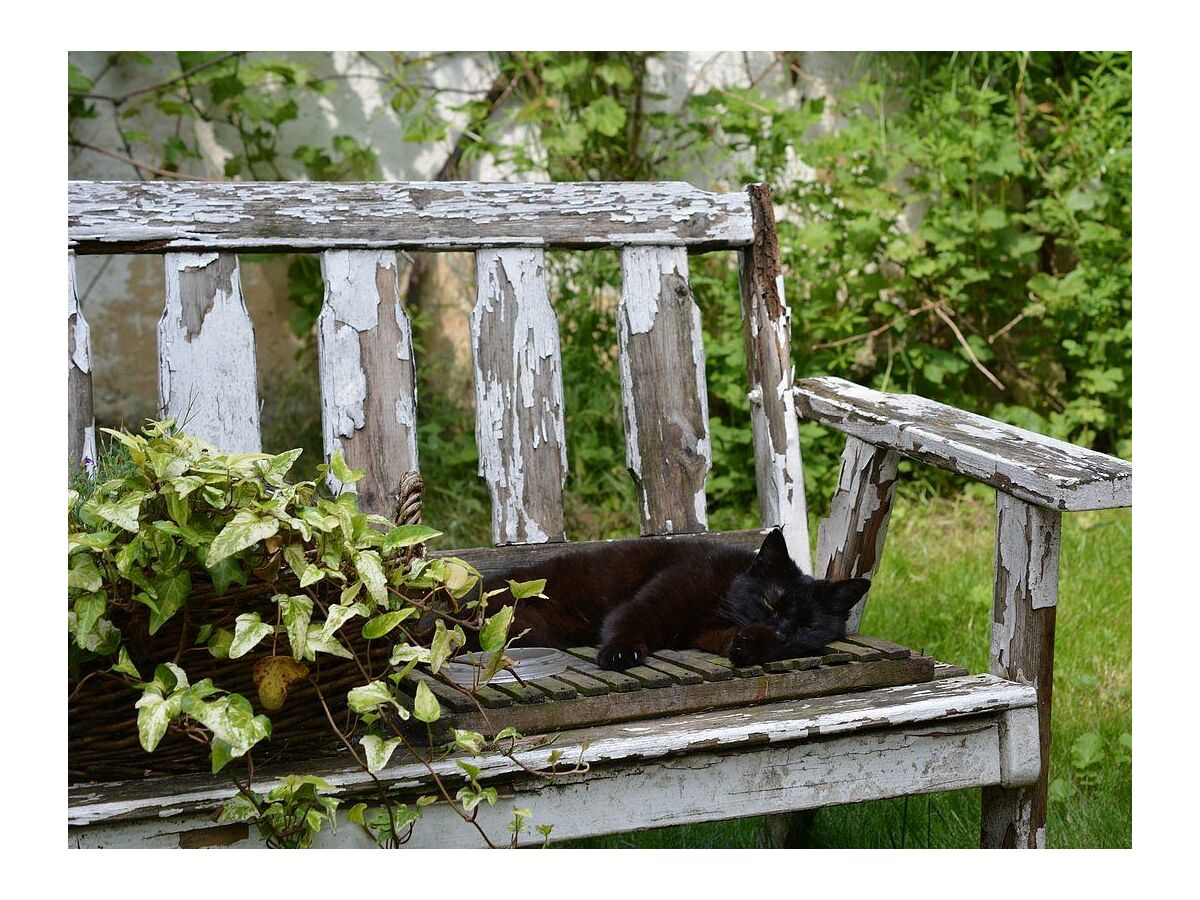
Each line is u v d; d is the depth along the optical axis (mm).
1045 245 4867
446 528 3955
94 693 1496
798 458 2361
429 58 4262
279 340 4391
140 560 1453
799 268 4324
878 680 1848
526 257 2281
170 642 1507
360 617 1578
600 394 4195
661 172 4586
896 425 2066
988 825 1949
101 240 2031
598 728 1688
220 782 1533
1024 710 1825
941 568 3762
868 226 4262
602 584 2199
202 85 4266
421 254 4449
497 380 2252
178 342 2082
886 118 4746
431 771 1559
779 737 1670
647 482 2322
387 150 4453
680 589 2062
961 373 4617
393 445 2176
